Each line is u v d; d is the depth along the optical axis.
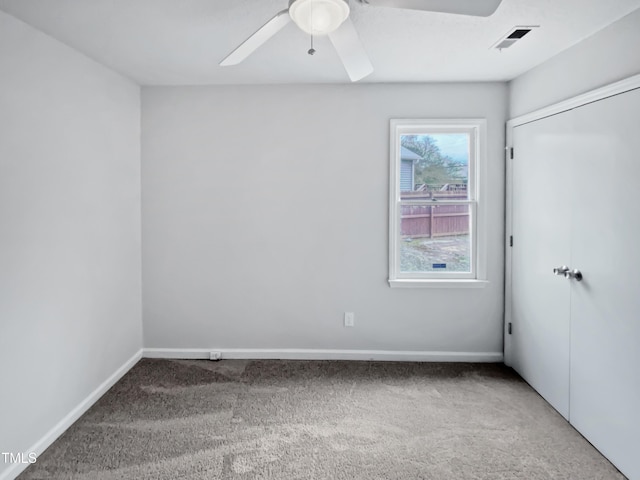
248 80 3.15
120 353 3.04
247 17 2.04
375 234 3.33
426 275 3.36
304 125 3.29
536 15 2.02
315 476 1.96
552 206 2.61
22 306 2.03
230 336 3.40
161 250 3.36
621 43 2.03
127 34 2.24
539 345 2.80
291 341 3.39
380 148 3.28
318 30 1.59
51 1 1.84
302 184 3.32
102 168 2.76
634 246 1.93
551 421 2.47
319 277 3.36
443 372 3.15
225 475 1.96
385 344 3.37
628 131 1.96
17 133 1.99
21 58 2.02
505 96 3.22
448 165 3.35
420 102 3.24
